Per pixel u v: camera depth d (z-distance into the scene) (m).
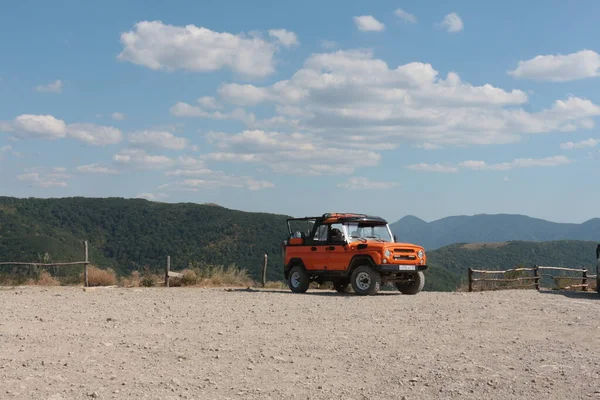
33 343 9.16
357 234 18.28
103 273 23.30
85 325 10.89
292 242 19.17
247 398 6.44
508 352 8.55
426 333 10.15
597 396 6.38
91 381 7.02
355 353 8.52
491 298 15.89
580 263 89.94
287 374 7.40
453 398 6.42
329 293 18.48
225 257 70.62
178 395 6.52
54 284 22.05
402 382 7.00
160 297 16.39
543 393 6.53
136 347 8.91
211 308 13.57
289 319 11.77
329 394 6.58
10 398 6.31
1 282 21.95
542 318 11.89
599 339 9.50
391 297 16.50
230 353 8.54
